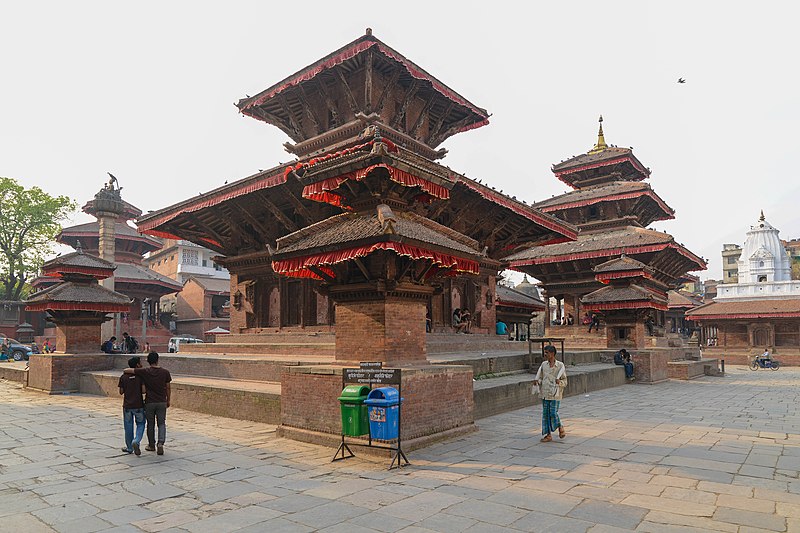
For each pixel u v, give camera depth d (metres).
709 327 57.53
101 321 23.06
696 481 7.91
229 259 24.12
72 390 21.52
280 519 6.41
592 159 45.22
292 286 21.97
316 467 8.85
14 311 53.78
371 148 11.18
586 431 11.97
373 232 9.67
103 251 34.47
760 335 50.47
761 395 20.48
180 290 55.50
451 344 21.39
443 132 26.80
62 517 6.57
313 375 10.89
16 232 54.69
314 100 23.31
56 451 10.30
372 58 20.83
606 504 6.86
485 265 26.69
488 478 8.09
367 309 10.79
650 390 22.45
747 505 6.82
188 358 19.69
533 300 44.31
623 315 27.05
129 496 7.41
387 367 10.29
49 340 48.78
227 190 20.38
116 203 35.06
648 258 35.66
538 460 9.21
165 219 22.89
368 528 6.08
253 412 13.47
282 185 19.45
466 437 11.17
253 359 17.58
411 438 9.95
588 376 21.16
